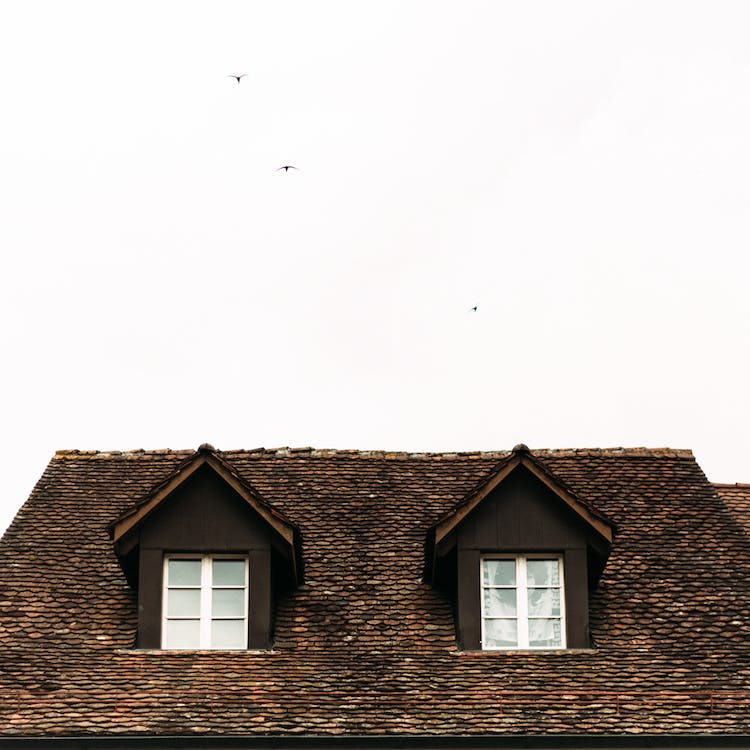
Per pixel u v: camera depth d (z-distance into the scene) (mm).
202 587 29391
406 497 33250
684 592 30219
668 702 27062
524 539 29484
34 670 27938
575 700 27125
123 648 28844
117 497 33094
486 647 29062
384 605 30078
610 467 34000
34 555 31078
